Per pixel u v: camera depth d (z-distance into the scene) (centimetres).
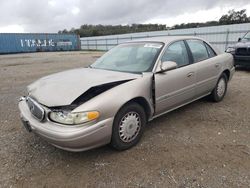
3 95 646
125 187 246
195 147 319
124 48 433
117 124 297
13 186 253
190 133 363
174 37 421
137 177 261
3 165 292
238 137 345
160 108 360
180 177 257
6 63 1716
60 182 258
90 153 313
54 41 3962
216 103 503
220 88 504
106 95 284
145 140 344
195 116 431
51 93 291
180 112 452
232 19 5109
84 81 312
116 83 307
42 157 308
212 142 332
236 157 292
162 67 349
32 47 3725
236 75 845
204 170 268
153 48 387
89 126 265
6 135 377
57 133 259
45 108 279
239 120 409
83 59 1928
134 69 364
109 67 396
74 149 268
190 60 417
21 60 1997
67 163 293
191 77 407
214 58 474
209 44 484
